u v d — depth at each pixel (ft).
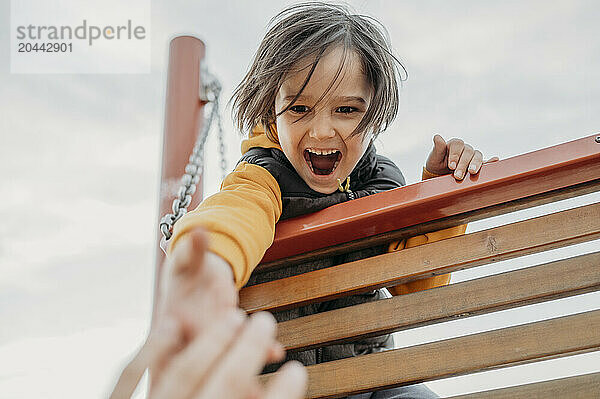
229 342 0.54
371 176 3.02
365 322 2.24
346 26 2.68
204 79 5.00
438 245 2.27
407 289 3.04
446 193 2.33
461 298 2.17
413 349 2.13
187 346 0.57
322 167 2.73
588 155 2.21
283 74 2.59
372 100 2.66
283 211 2.55
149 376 0.58
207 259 0.68
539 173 2.25
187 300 0.64
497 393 1.95
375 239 2.48
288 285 2.37
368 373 2.14
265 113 2.75
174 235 1.89
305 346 2.30
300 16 2.76
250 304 2.38
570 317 2.01
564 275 2.09
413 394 2.56
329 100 2.58
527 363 2.04
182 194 2.53
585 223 2.15
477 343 2.07
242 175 2.59
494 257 2.19
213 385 0.51
